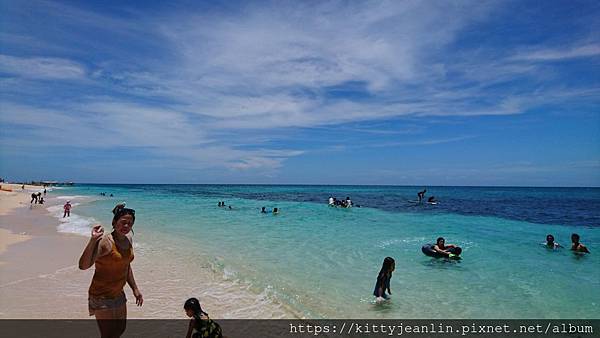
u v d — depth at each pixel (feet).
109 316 15.30
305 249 48.01
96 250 14.70
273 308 26.07
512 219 89.04
